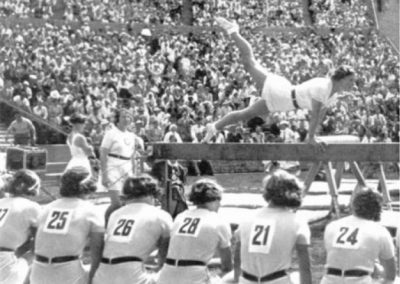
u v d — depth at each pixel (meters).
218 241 9.70
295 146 15.38
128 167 16.25
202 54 51.38
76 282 9.84
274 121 37.69
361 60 53.47
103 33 50.28
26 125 25.83
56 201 10.16
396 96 45.78
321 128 38.31
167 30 53.78
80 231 9.84
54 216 9.93
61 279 9.80
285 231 8.79
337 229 8.98
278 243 8.77
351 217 9.06
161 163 16.92
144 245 9.72
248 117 15.20
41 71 39.97
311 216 19.31
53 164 32.06
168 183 16.91
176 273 9.55
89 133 33.50
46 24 48.00
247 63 14.83
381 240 8.83
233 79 45.06
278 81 14.31
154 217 9.83
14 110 34.69
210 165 34.19
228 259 9.88
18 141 25.72
